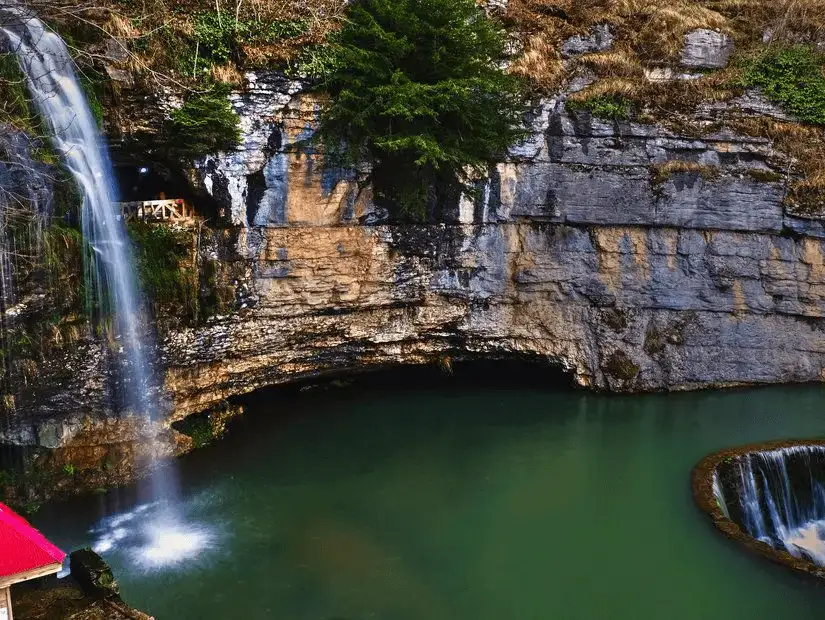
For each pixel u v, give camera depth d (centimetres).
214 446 1794
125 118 1501
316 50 1600
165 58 1509
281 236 1692
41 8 1323
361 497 1598
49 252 1317
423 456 1795
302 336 1827
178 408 1677
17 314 1301
